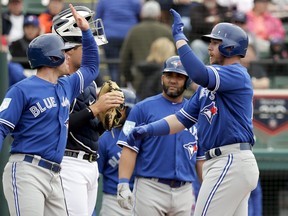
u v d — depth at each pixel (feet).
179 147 85.46
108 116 78.23
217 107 73.26
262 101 117.70
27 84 71.26
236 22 126.93
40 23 127.24
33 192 70.18
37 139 70.85
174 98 85.76
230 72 72.43
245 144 73.51
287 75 125.39
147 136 76.38
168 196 85.46
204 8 125.90
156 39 120.26
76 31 78.38
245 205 74.95
